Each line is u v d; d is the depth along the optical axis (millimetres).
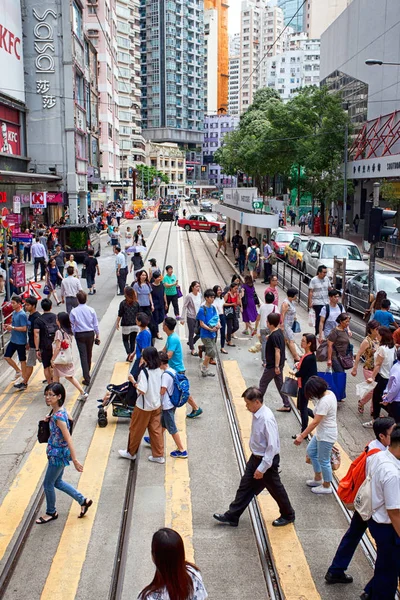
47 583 5672
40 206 30031
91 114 53250
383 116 40125
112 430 9297
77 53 43562
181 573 3535
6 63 36000
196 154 169250
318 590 5547
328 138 41781
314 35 155500
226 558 6043
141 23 151625
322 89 43312
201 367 11992
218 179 178250
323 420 7055
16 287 16766
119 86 112938
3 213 15688
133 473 7898
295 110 43062
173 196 144375
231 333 14180
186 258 31953
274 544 6254
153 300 14453
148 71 153625
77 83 44156
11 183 32250
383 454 4957
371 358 9719
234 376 11938
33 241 24156
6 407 10367
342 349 10211
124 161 115625
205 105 183375
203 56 166375
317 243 23562
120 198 103062
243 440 8859
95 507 7035
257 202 25984
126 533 6477
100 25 70438
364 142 41969
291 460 8297
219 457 8375
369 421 9648
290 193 68812
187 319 13305
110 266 28906
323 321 11633
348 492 5441
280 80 153500
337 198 43438
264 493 7445
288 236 32750
